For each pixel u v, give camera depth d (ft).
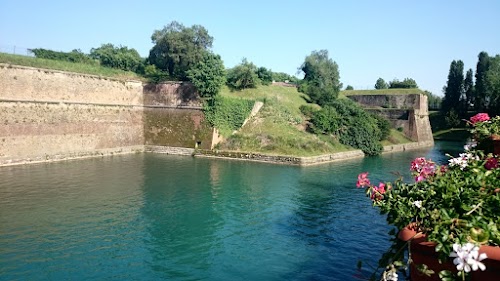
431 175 19.36
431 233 14.23
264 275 46.47
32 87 120.16
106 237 57.82
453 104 280.72
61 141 127.34
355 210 73.82
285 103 168.76
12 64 115.24
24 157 115.14
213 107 148.66
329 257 51.78
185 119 153.58
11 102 113.80
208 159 136.46
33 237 56.75
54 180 93.30
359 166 128.36
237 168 117.70
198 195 82.99
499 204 14.60
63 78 130.21
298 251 53.83
